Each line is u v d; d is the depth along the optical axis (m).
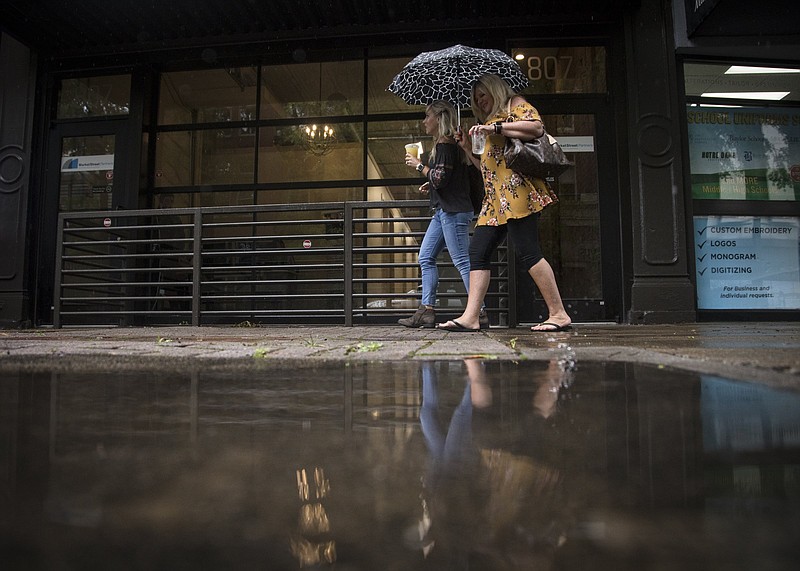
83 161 6.57
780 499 0.32
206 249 6.45
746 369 1.05
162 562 0.22
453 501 0.31
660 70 5.84
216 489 0.33
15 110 6.57
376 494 0.33
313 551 0.23
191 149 6.60
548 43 6.12
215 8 5.96
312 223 4.43
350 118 6.45
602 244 5.85
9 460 0.41
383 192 6.35
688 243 5.79
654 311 5.56
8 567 0.21
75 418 0.61
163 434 0.52
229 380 1.00
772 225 6.06
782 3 5.28
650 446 0.46
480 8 5.94
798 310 5.96
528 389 0.85
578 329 3.80
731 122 6.12
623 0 5.77
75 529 0.26
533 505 0.30
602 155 5.96
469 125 5.98
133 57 6.58
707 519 0.28
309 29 6.37
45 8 5.82
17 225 6.40
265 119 6.57
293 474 0.37
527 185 3.10
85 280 6.42
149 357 1.57
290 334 3.35
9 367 1.25
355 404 0.72
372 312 4.32
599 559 0.22
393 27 6.23
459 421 0.59
